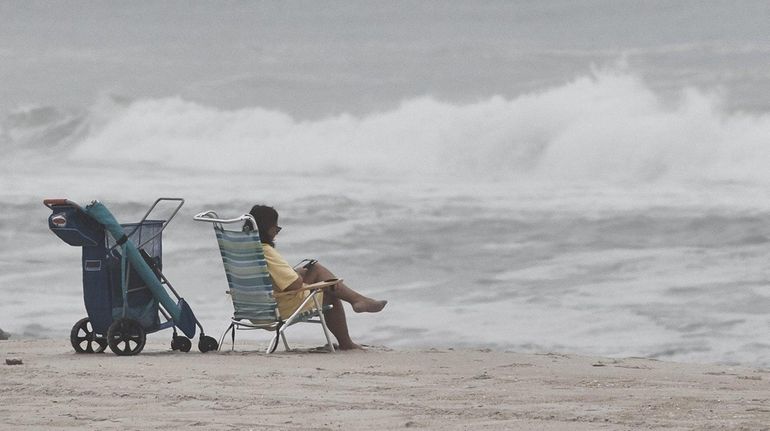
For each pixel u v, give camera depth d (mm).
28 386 31500
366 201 106438
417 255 76062
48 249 79250
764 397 29797
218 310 56562
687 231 84188
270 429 25828
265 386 31594
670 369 36062
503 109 157250
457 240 82812
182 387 31344
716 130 142750
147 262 38844
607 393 30500
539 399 29516
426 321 54031
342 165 153000
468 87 193500
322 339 48844
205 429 25859
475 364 36469
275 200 107812
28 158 170625
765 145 138500
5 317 55125
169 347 42594
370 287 64812
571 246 79062
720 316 53875
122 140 177250
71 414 27641
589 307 56844
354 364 36188
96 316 38188
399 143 161875
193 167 155375
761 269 66875
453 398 29719
